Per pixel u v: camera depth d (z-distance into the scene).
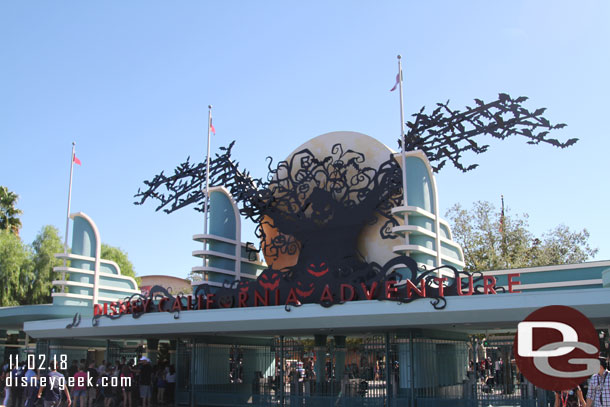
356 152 33.06
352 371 35.03
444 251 31.83
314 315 27.64
